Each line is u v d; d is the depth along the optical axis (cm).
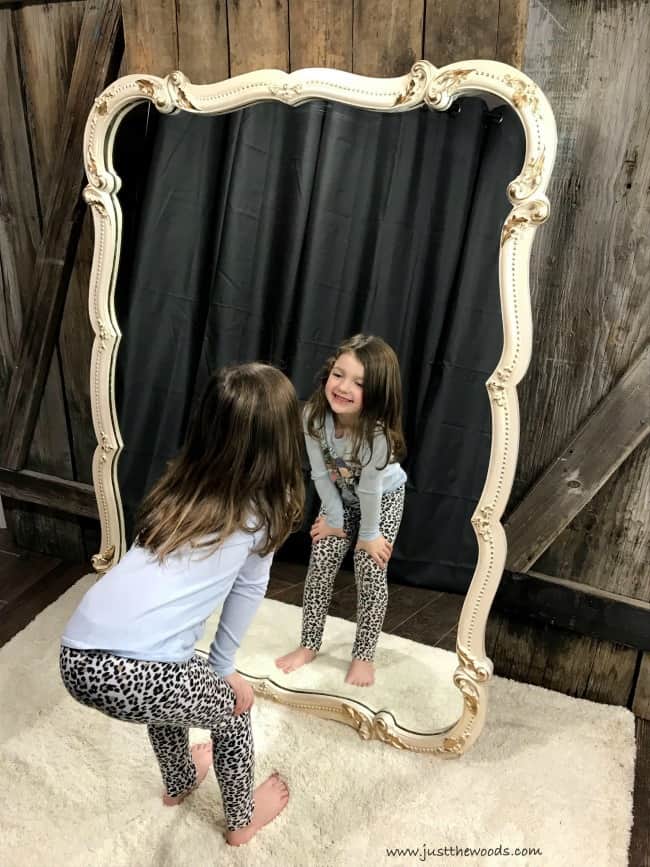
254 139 148
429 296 141
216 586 119
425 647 163
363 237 144
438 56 131
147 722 120
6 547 254
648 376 152
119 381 174
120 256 165
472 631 151
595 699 186
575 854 142
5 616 215
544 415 165
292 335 156
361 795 155
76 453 230
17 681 185
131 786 156
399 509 156
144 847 142
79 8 176
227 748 133
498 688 189
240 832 142
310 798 154
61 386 222
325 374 154
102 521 186
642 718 182
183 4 145
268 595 179
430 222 138
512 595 181
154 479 180
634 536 168
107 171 160
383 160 139
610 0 132
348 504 163
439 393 144
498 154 129
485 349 138
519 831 147
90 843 142
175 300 165
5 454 236
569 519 169
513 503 176
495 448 138
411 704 166
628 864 142
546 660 188
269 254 154
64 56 183
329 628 173
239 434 114
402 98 131
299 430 121
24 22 183
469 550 152
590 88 139
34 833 144
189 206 158
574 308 155
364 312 148
